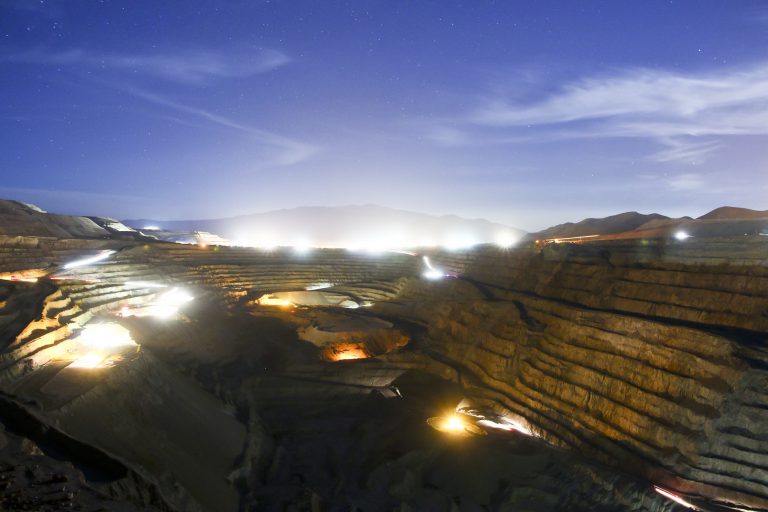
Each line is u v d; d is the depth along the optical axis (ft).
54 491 29.96
